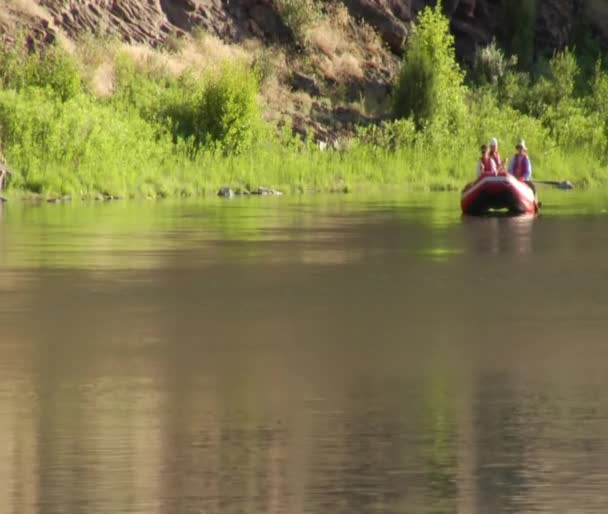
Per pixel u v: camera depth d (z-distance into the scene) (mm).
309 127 192875
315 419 43094
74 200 149500
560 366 51969
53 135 155000
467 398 46188
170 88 179500
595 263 87062
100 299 69562
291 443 39938
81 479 36094
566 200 157125
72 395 46688
